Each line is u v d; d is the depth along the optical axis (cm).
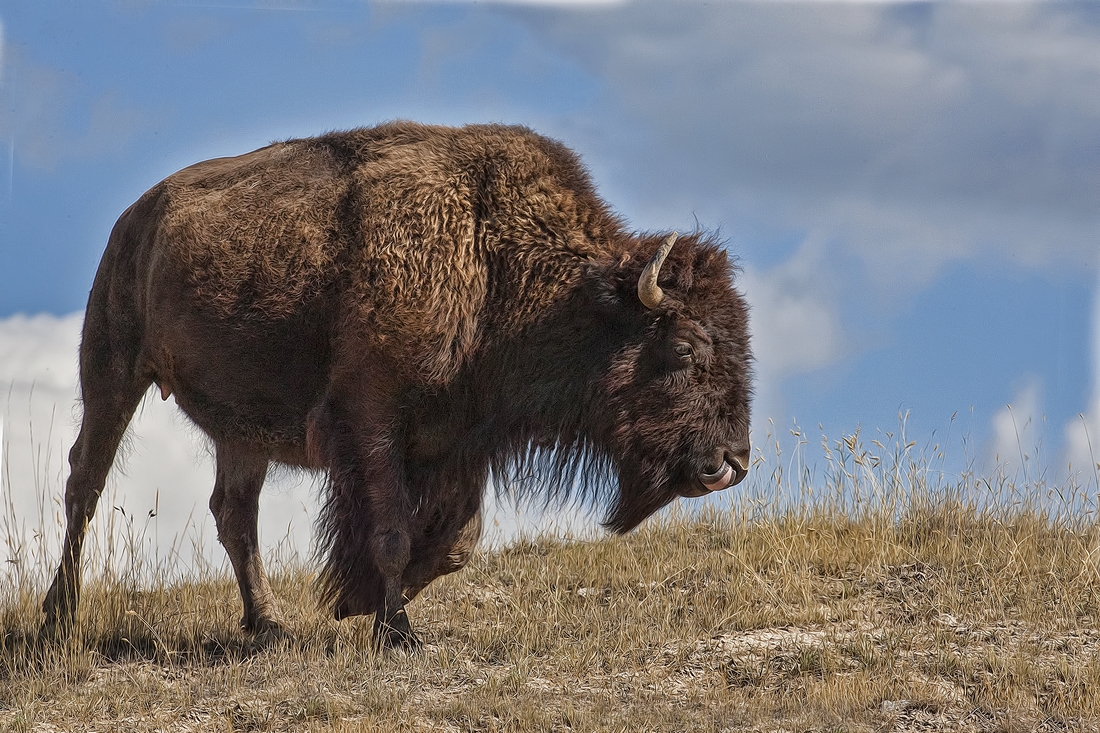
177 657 2473
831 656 2269
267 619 2655
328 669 2280
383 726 1945
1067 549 2966
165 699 2164
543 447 2516
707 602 2750
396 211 2386
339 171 2520
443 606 2850
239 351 2530
